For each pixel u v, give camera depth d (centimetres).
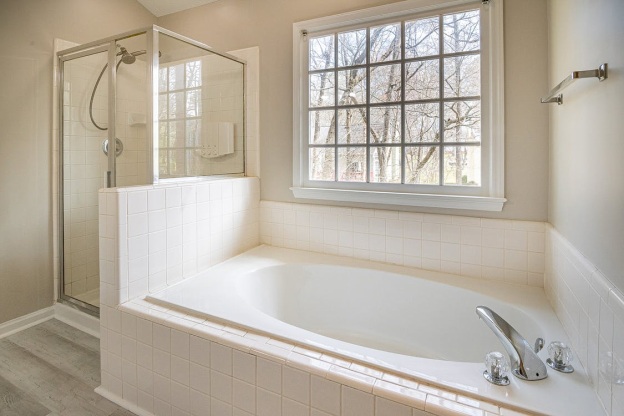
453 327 179
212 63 223
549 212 170
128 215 161
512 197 180
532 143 173
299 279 214
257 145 247
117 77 207
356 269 206
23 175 222
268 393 119
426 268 203
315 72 227
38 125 228
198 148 214
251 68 245
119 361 157
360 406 103
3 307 218
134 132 198
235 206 228
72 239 237
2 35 208
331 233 228
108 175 212
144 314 148
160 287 177
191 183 196
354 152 219
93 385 171
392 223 210
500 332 110
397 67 205
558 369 108
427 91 198
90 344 210
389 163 210
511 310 159
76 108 229
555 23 153
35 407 156
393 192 207
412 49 200
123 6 267
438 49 194
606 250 97
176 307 153
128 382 155
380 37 208
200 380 134
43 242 235
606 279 96
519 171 177
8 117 213
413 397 97
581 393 97
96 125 220
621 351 82
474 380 102
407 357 114
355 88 216
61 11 233
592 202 109
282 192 242
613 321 88
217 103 227
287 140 237
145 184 189
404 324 193
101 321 163
